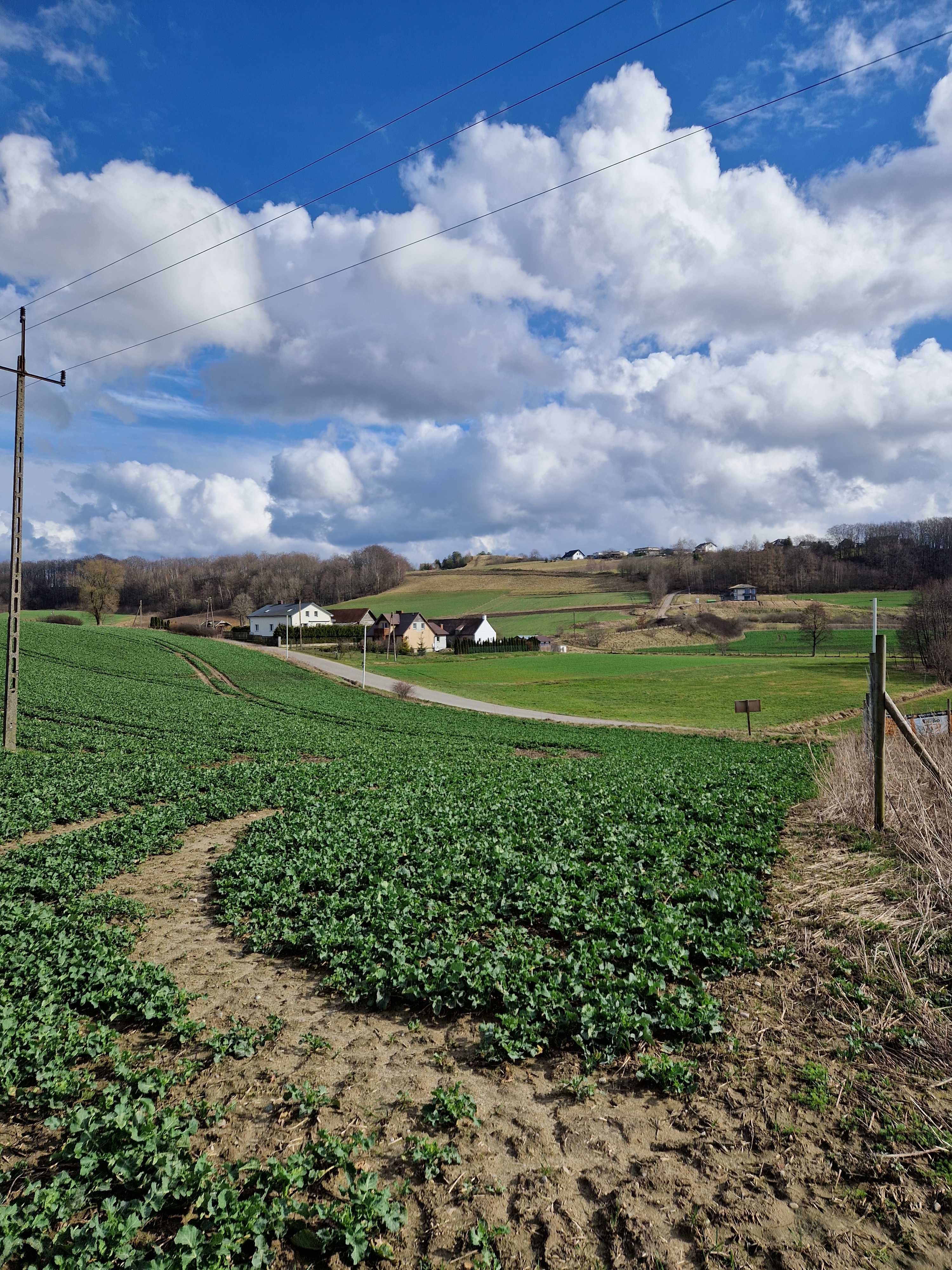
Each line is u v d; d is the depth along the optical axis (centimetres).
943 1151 525
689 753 3266
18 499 2842
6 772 2433
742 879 1112
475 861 1352
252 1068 723
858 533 18125
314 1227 495
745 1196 504
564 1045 727
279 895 1223
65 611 15100
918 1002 715
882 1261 443
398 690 6519
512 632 13688
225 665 7769
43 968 905
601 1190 523
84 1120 600
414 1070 709
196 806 1998
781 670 8306
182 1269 441
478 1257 468
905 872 1043
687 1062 663
